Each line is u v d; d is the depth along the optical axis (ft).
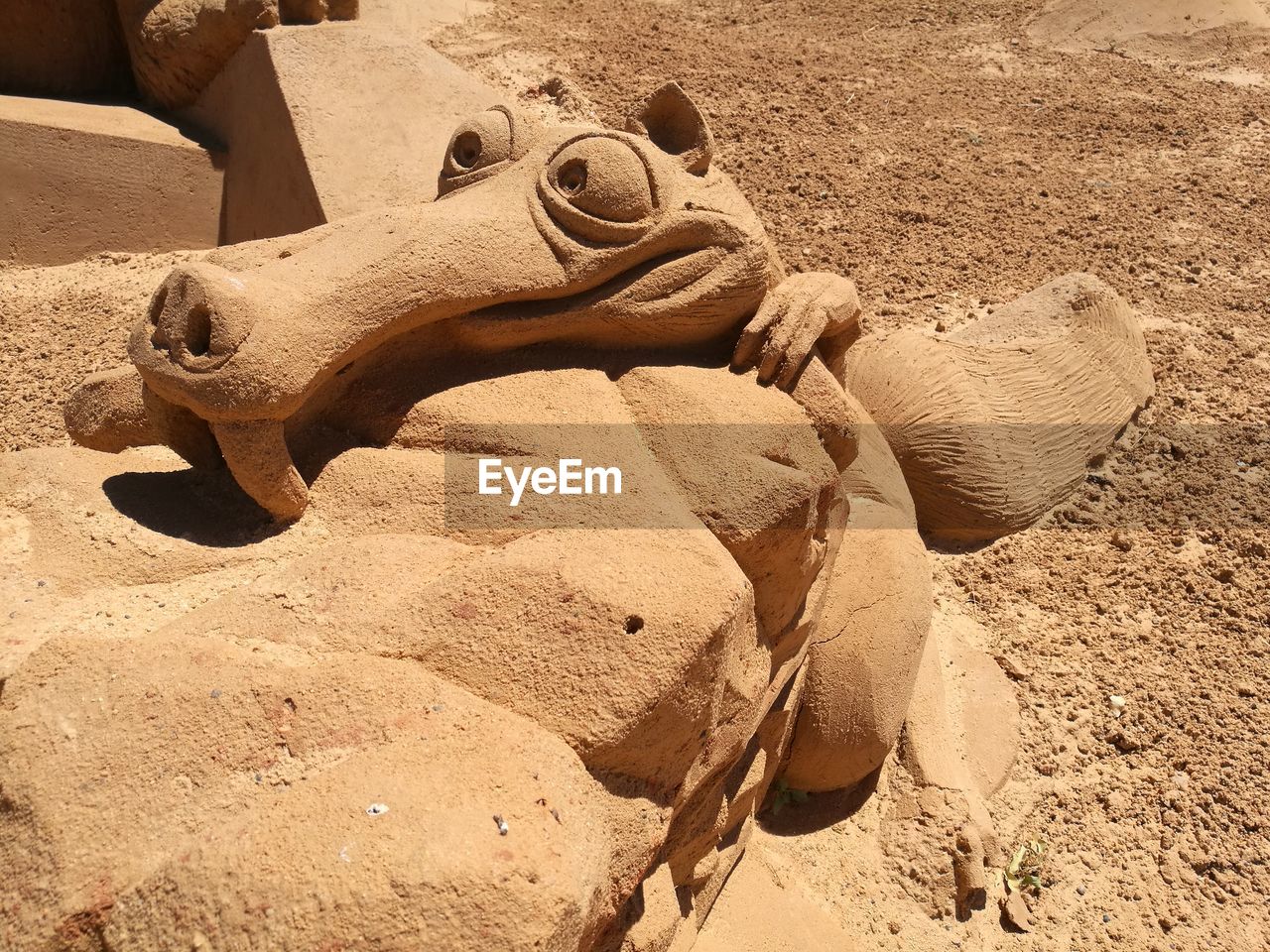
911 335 14.99
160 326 7.21
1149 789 11.37
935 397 14.14
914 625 10.75
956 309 18.47
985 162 23.81
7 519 7.38
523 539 7.10
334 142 14.82
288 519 7.63
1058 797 11.20
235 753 5.74
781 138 23.80
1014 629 13.11
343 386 8.21
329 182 14.55
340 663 6.16
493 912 5.07
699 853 7.96
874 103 26.17
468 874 5.11
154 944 5.05
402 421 8.04
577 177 8.41
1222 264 20.70
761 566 7.98
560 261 8.37
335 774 5.54
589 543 6.98
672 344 8.87
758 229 8.86
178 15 16.75
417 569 6.93
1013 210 21.89
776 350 8.71
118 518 7.42
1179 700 12.23
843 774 10.40
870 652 10.24
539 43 26.30
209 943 4.97
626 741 6.24
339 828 5.24
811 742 10.16
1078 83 28.40
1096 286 16.72
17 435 13.00
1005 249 20.44
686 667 6.40
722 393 8.46
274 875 5.08
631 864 6.39
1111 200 22.58
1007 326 16.22
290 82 14.97
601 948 6.54
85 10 17.98
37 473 7.75
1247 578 13.76
